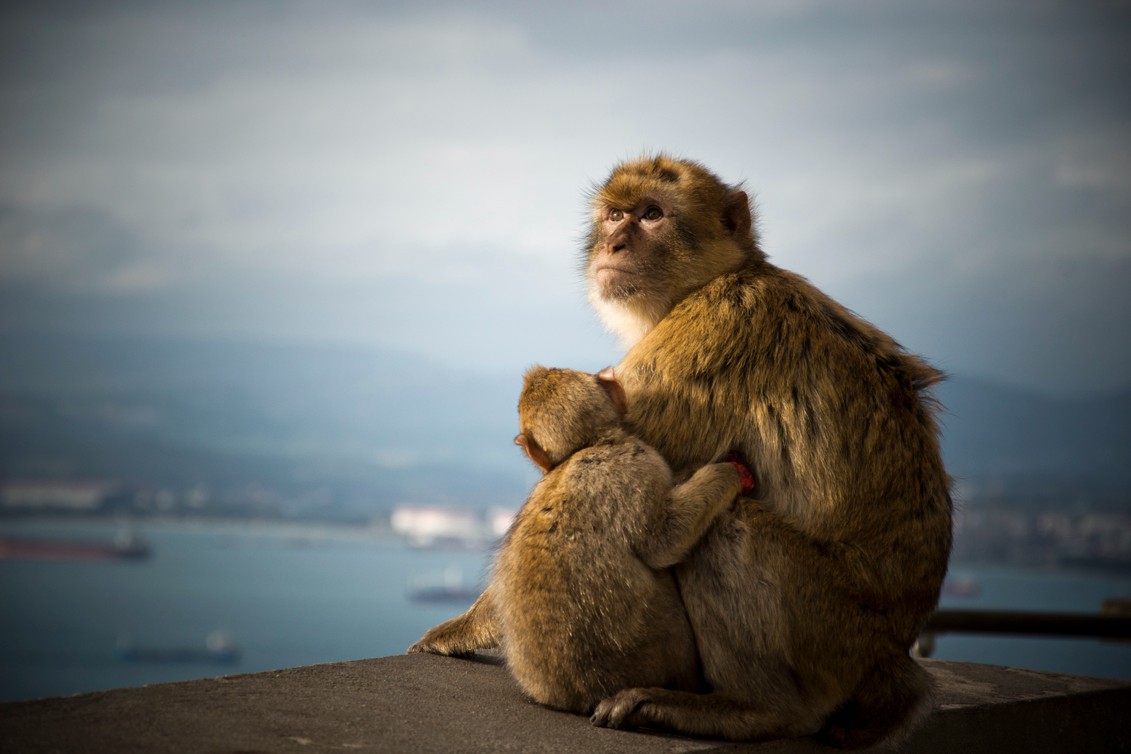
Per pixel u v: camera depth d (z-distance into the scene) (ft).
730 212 20.15
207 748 14.05
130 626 483.92
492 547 19.56
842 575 16.28
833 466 16.53
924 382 18.07
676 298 19.62
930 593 17.10
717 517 16.14
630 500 15.64
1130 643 29.45
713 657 16.01
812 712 16.19
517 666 16.57
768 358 17.20
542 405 16.52
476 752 14.61
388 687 17.65
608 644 15.72
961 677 21.80
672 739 15.66
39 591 604.90
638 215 19.98
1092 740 20.57
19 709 15.53
